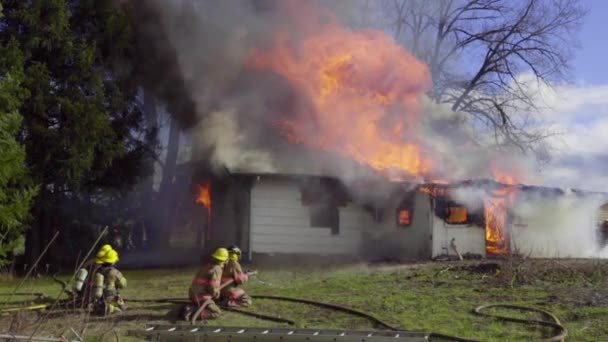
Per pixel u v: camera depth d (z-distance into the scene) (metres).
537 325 8.45
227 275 10.24
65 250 20.38
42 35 17.31
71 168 17.12
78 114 17.20
